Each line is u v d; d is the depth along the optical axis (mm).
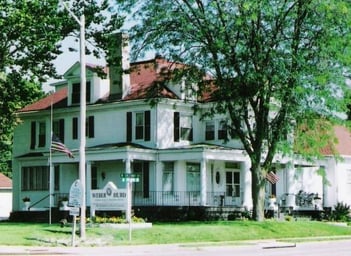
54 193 50062
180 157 44969
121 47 46031
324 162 55094
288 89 36094
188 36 38250
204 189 43844
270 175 45625
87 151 46125
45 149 52656
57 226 34781
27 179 53188
